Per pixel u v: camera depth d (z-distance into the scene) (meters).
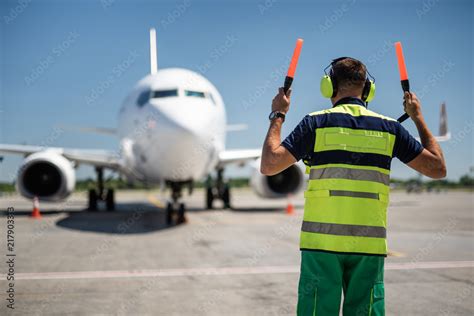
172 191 12.61
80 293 5.20
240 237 10.00
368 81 2.73
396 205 23.20
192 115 10.96
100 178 17.03
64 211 17.31
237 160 15.85
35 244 8.88
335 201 2.40
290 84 2.48
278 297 5.04
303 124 2.45
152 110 11.17
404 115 2.70
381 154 2.43
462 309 4.58
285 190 15.98
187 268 6.61
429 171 2.45
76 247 8.52
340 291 2.39
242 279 5.93
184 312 4.49
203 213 16.34
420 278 5.98
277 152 2.34
